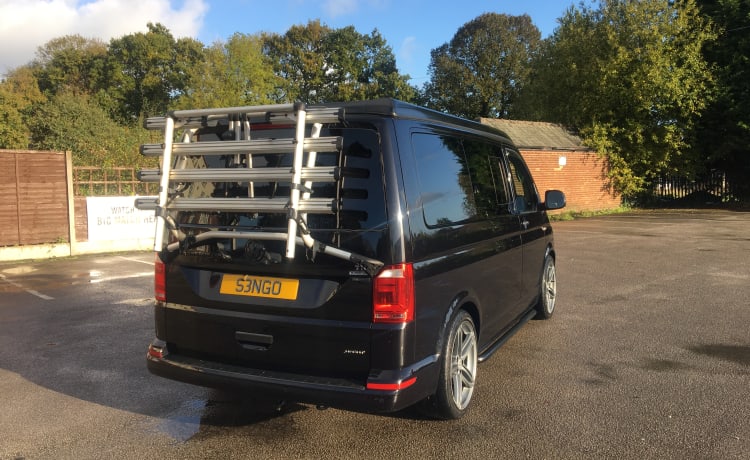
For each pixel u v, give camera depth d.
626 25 21.41
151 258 11.34
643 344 5.14
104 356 5.03
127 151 13.70
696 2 23.22
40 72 53.69
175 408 3.87
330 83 55.75
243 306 3.22
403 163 3.13
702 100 21.09
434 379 3.25
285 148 2.90
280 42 54.97
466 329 3.72
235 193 3.29
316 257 3.03
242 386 3.15
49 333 5.80
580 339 5.32
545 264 5.91
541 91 24.95
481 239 4.00
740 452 3.11
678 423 3.48
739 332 5.50
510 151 5.23
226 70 43.12
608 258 10.33
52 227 11.44
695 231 14.73
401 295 2.94
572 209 20.03
